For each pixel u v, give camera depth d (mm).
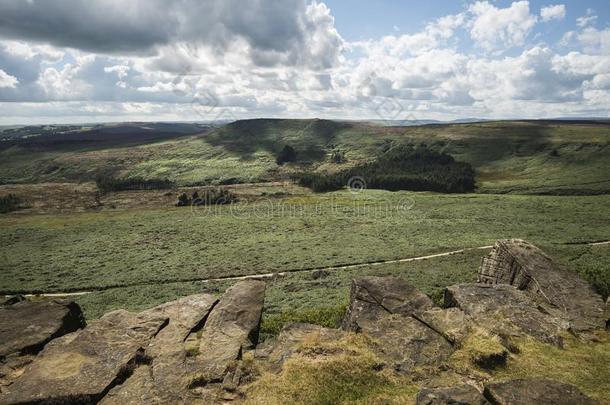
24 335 12086
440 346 10914
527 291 15633
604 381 9227
